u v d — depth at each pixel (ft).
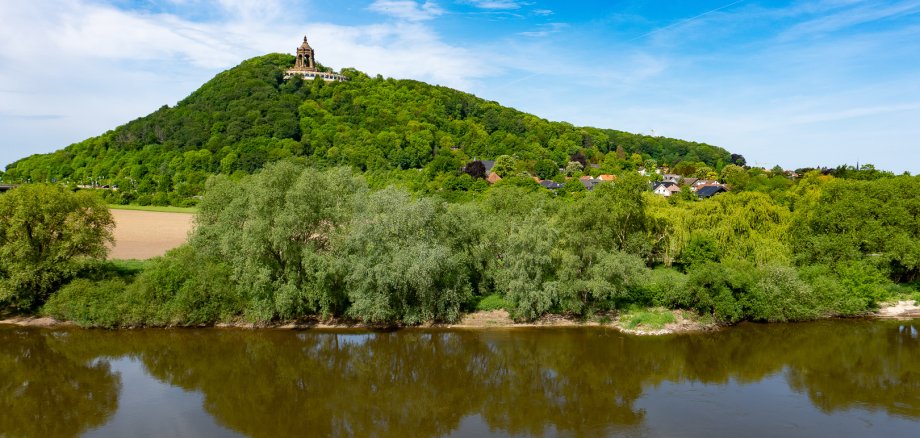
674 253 186.19
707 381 110.52
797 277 150.20
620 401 101.14
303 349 128.98
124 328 141.38
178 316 140.87
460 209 151.12
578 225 146.41
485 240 152.56
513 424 92.43
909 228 161.89
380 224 134.21
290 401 102.58
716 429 88.53
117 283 146.41
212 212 161.07
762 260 168.25
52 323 143.02
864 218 164.25
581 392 105.91
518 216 172.76
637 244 174.29
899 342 132.46
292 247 134.72
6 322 143.23
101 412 96.89
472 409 99.35
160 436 87.76
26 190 143.43
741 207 185.98
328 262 132.26
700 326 142.20
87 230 148.66
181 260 147.74
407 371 117.19
